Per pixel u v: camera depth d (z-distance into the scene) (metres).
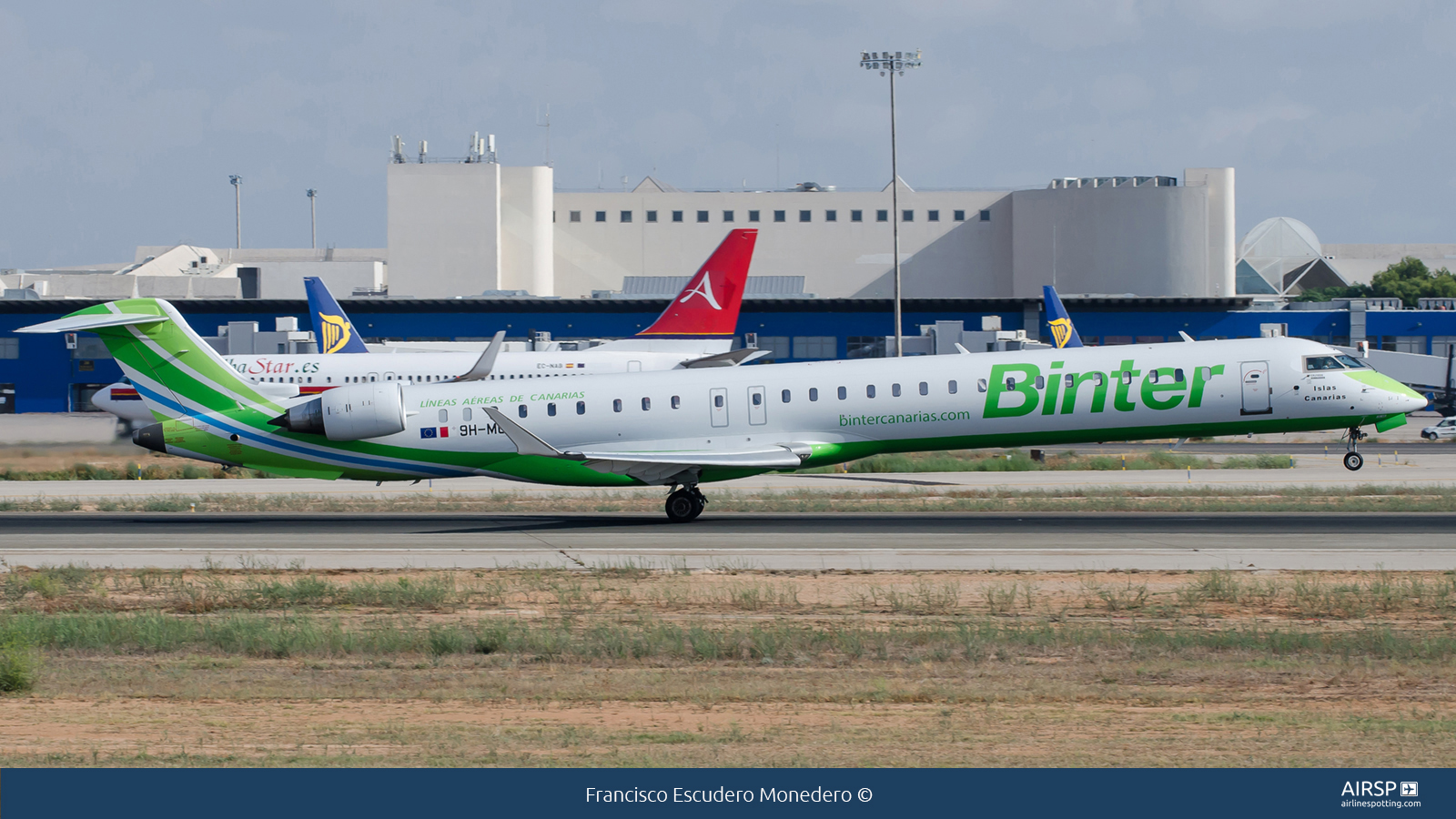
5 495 167.00
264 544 116.31
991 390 133.00
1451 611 81.31
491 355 199.12
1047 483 174.62
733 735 54.44
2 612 85.62
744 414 132.62
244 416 136.75
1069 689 62.44
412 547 113.56
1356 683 63.38
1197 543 111.25
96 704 60.34
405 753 51.91
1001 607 84.06
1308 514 133.25
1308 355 136.62
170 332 136.25
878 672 66.44
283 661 70.56
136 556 109.56
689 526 127.69
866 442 133.62
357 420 132.75
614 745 52.97
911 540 115.12
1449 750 51.94
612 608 84.88
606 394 133.62
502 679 65.25
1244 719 56.75
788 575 96.69
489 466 134.50
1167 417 134.88
